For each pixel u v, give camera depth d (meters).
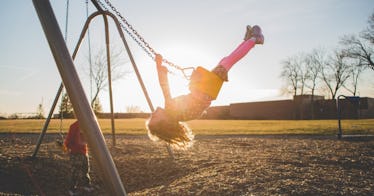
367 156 10.27
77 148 7.20
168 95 3.76
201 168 8.59
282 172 7.45
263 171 7.55
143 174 8.67
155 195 6.41
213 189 6.39
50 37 3.64
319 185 6.44
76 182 7.22
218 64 3.91
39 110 53.00
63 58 3.61
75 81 3.59
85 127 3.53
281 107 59.41
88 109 3.57
